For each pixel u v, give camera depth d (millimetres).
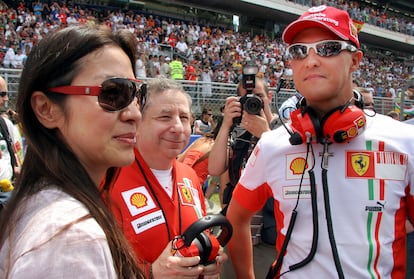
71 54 808
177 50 16984
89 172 897
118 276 779
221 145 2145
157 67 12297
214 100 10266
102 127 838
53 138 840
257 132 2045
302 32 1265
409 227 1490
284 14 24312
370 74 22891
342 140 1205
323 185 1218
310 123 1228
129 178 1482
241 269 1586
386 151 1219
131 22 17844
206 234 1225
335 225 1188
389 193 1185
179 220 1548
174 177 1676
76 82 817
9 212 771
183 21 22750
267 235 1945
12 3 16219
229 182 2195
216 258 1224
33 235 665
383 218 1178
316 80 1220
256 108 2043
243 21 25094
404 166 1210
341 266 1154
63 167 806
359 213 1183
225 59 18203
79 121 824
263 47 21938
